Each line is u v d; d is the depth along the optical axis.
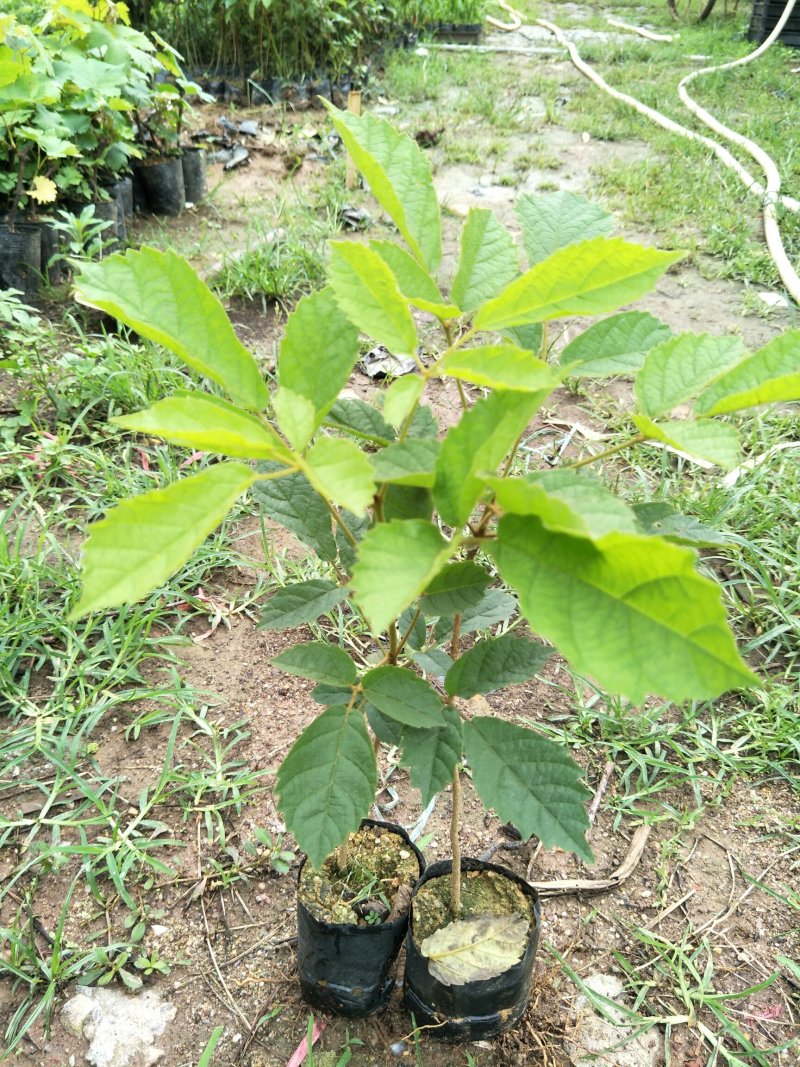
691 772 0.76
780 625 0.88
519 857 0.71
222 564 0.94
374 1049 0.58
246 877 0.68
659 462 1.10
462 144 2.12
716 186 1.89
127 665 0.83
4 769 0.73
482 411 0.31
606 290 0.31
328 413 0.42
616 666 0.25
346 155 1.97
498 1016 0.55
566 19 3.71
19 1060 0.58
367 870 0.58
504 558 0.28
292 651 0.43
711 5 3.57
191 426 0.28
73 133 1.45
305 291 1.46
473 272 0.39
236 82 2.50
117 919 0.65
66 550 0.95
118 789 0.74
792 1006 0.62
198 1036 0.59
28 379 1.17
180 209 1.74
